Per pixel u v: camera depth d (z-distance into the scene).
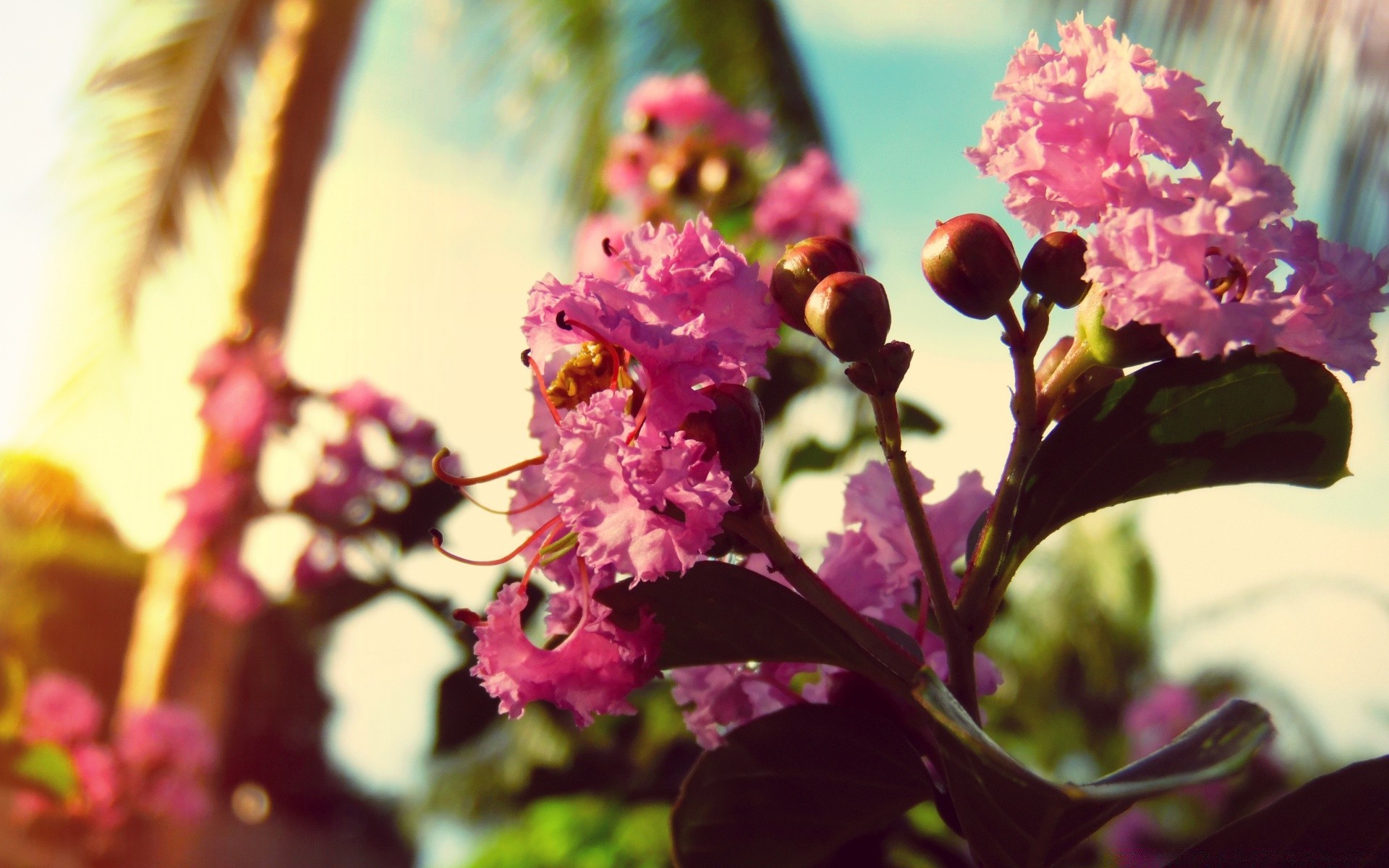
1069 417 0.17
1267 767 0.73
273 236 1.00
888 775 0.18
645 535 0.17
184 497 0.60
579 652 0.18
